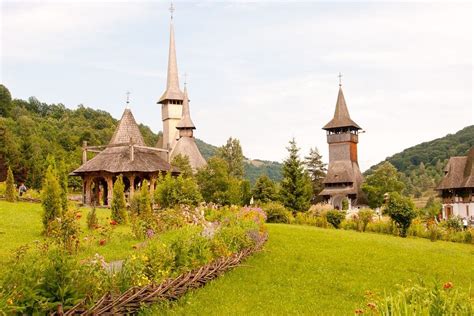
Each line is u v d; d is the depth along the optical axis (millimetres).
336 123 79625
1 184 48281
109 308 8000
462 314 6730
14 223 23766
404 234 34938
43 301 7090
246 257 17203
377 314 7379
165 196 27781
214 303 10938
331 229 36406
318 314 10641
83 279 7895
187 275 11391
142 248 13320
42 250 13180
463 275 17312
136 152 45531
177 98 88375
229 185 48781
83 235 20078
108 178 42875
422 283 8539
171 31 90438
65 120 142250
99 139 124250
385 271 17000
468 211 64562
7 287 6973
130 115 48031
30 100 167375
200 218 22453
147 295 9406
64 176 33938
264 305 11188
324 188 79812
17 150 81000
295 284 13805
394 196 35656
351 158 79062
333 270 16516
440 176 130250
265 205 44219
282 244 22688
